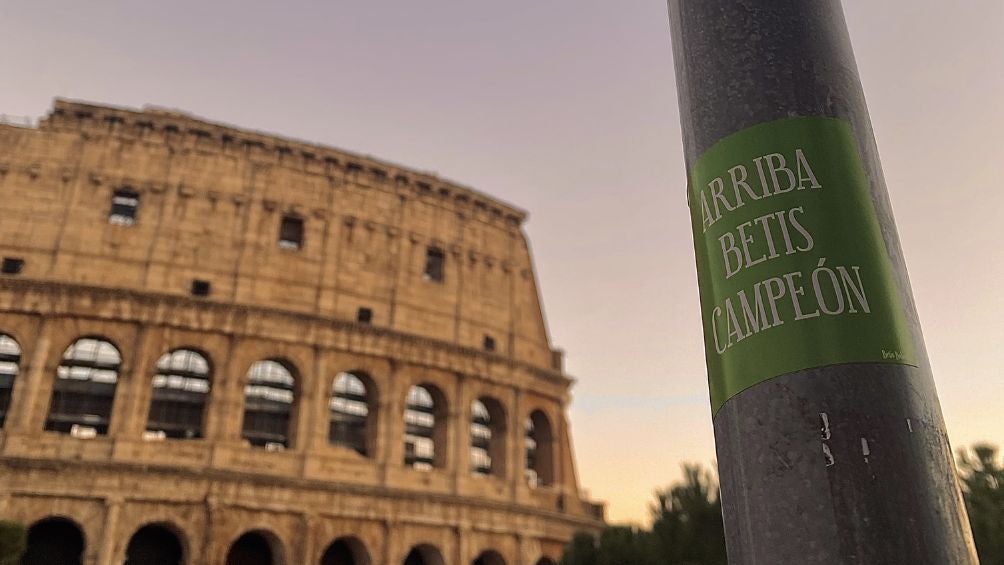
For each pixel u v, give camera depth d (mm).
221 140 74250
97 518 57812
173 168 71562
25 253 64875
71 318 63375
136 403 62438
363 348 72062
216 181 72625
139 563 61031
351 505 66125
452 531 70500
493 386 79188
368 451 70875
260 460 64625
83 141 69750
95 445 60281
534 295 89438
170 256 68500
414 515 68812
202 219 70812
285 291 71500
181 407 68438
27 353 61438
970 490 30812
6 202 65875
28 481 56938
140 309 64938
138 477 59719
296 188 75750
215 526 60406
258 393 73062
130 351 64062
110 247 67188
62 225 66500
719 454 8945
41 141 68750
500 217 88375
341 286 74000
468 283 82312
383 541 66875
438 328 78188
